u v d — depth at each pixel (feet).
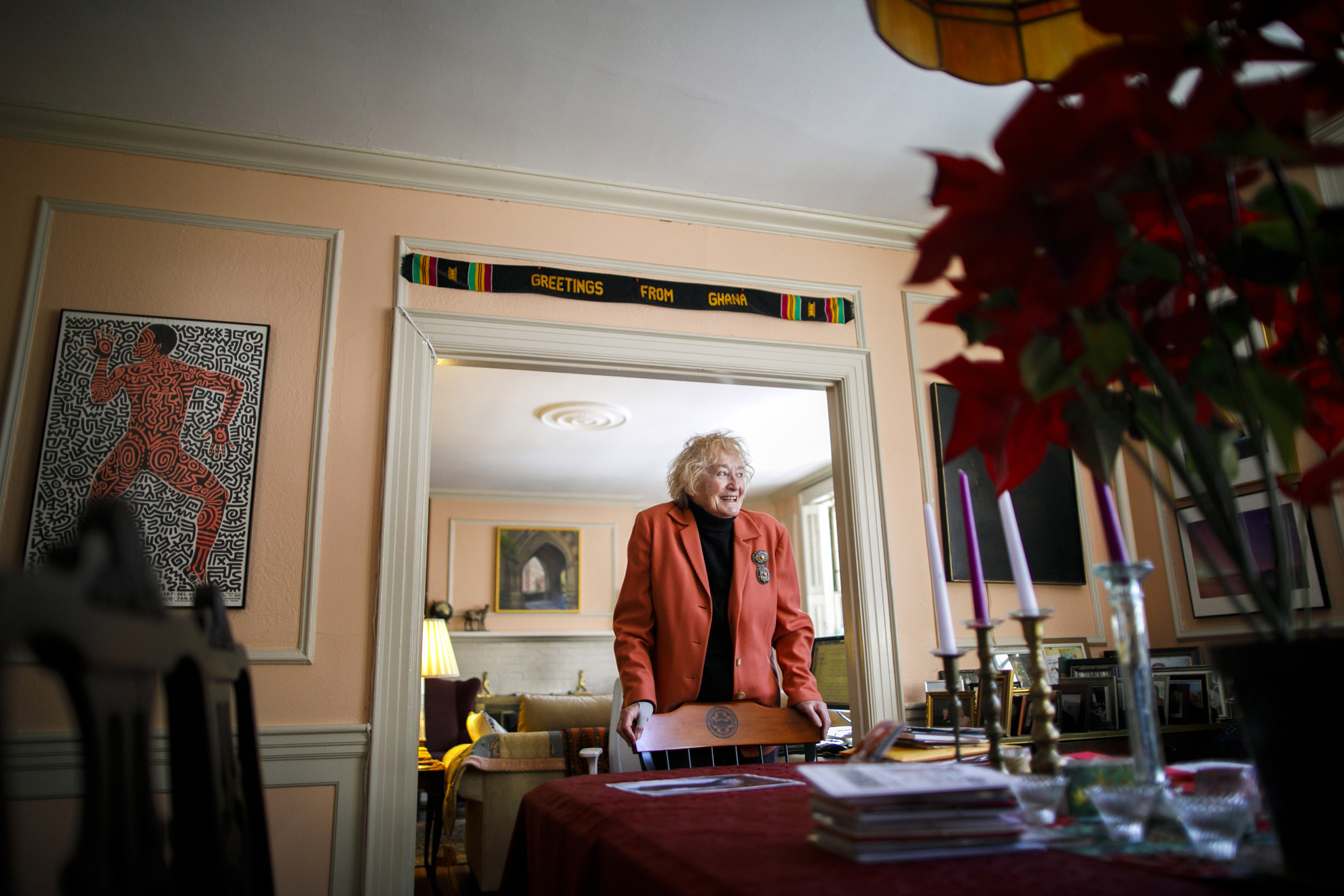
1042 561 10.94
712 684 7.14
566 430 21.25
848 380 10.72
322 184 9.35
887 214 11.15
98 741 1.76
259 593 8.21
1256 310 2.59
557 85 8.54
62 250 8.45
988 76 3.42
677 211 10.51
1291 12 2.26
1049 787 2.56
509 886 4.27
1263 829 2.45
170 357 8.48
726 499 7.47
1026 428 2.59
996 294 2.37
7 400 7.95
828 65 8.34
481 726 14.70
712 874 2.16
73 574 1.70
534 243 9.89
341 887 7.73
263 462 8.51
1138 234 2.43
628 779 4.43
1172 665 9.68
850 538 10.30
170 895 2.08
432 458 23.86
